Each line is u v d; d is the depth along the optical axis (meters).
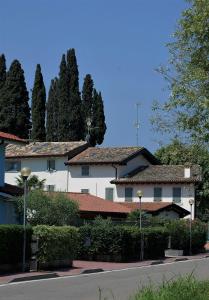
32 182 67.88
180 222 56.22
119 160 81.75
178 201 79.56
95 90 110.75
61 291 23.27
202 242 59.06
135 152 84.81
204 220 74.62
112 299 20.58
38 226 32.53
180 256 52.62
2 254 29.20
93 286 25.45
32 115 100.31
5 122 94.25
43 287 24.66
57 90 105.00
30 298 20.80
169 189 80.31
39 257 32.22
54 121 104.38
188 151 17.97
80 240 42.31
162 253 49.53
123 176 83.06
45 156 84.88
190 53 17.47
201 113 16.98
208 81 16.94
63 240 34.12
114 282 27.50
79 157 85.00
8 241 29.56
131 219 58.78
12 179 85.62
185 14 17.19
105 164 82.62
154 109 19.33
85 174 83.75
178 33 17.48
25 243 30.91
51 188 84.62
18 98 95.31
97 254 42.06
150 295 14.94
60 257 34.16
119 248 41.66
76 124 102.12
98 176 83.25
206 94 16.92
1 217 42.50
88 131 103.94
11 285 25.20
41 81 100.94
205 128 16.98
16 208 43.78
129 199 81.62
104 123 110.06
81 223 48.53
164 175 81.62
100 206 60.69
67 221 46.25
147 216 61.72
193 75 16.86
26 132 96.31
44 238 32.41
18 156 85.62
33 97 100.62
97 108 109.69
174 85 17.56
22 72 96.12
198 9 16.92
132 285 26.05
